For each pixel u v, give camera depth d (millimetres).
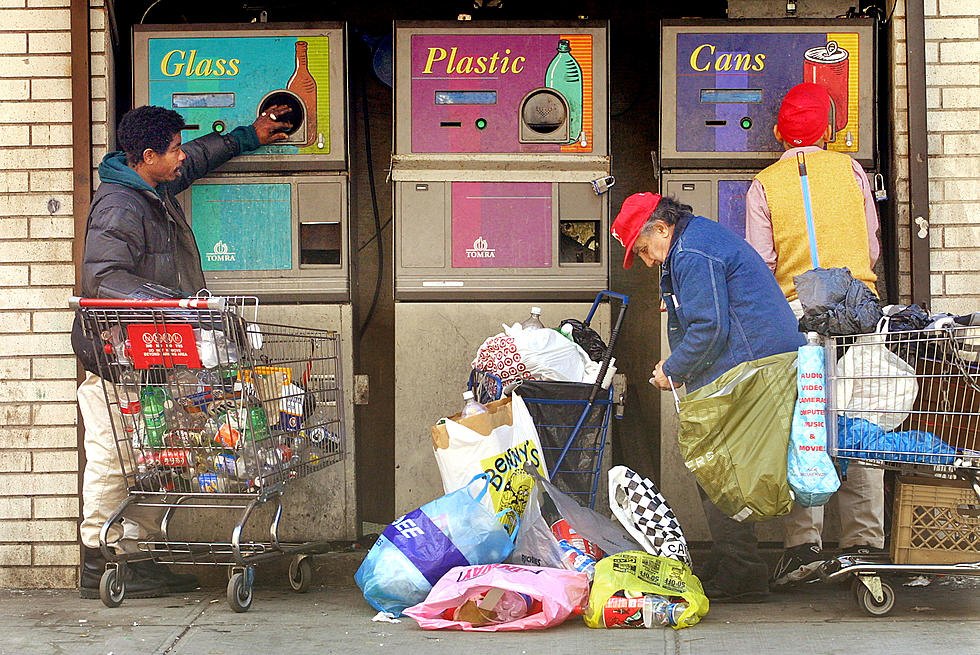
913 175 5488
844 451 4426
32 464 5512
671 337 4863
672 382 4691
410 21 5691
